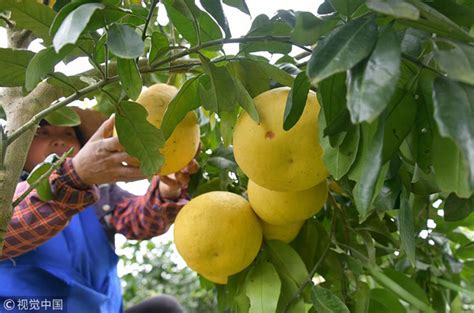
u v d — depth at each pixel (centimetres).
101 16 72
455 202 89
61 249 144
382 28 59
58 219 115
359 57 57
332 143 73
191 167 117
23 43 101
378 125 65
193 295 514
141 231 156
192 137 103
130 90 79
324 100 70
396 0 58
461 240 141
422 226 114
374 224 115
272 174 85
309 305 118
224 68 83
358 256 114
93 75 98
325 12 76
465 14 67
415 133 73
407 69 70
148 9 90
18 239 117
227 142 105
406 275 128
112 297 156
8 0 79
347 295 111
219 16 83
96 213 159
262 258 108
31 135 90
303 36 67
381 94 53
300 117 82
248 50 91
